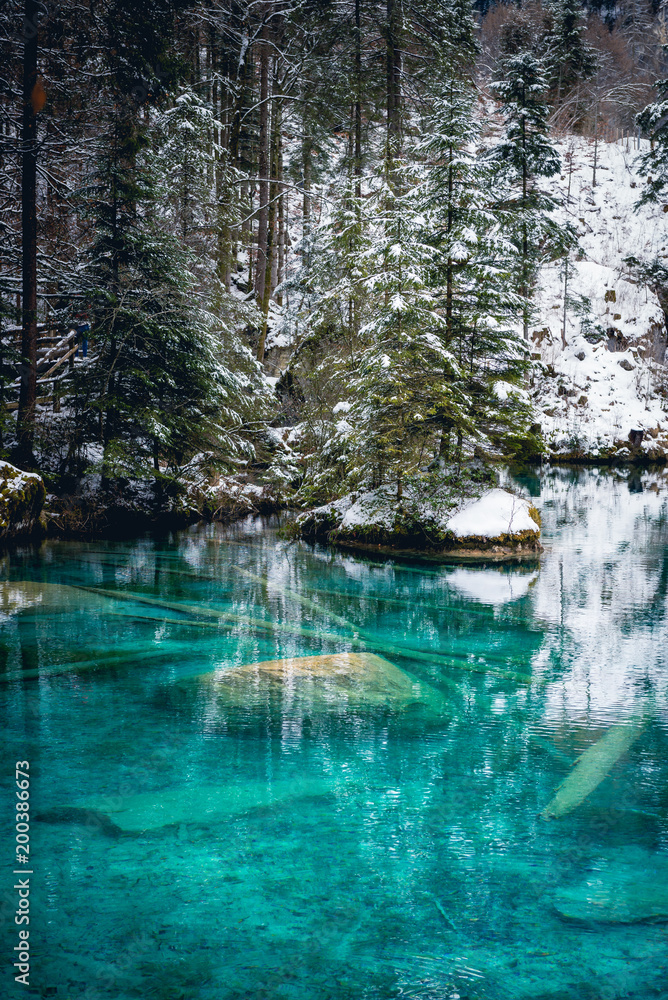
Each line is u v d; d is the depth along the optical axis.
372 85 29.66
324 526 16.62
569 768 4.75
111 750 5.02
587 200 50.28
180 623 8.82
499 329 14.95
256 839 3.81
